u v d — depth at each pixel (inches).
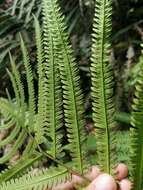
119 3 55.7
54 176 11.0
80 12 50.5
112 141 10.6
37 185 10.9
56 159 11.2
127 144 18.9
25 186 10.9
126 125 36.4
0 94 47.7
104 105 10.4
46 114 11.1
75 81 10.6
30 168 11.4
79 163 11.1
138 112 9.7
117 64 50.2
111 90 10.3
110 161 10.7
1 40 49.4
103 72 10.3
